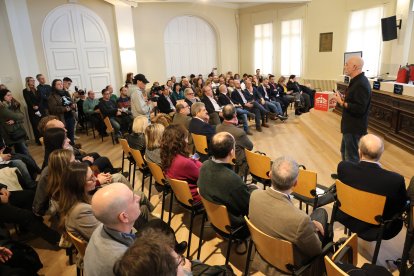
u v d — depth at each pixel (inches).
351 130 124.5
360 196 76.1
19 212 97.7
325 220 77.9
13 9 247.3
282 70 418.6
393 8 292.2
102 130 255.6
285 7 393.1
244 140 134.2
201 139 149.5
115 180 107.5
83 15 299.1
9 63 248.2
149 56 368.5
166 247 37.6
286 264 63.3
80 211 68.1
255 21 430.9
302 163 173.8
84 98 279.1
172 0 328.8
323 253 64.5
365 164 79.0
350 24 338.0
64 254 101.0
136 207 55.2
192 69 418.6
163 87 300.5
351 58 120.1
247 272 79.6
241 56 462.6
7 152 139.3
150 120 192.7
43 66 279.6
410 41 272.1
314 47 376.5
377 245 76.8
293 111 345.1
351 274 52.6
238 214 81.9
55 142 109.2
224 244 100.6
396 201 75.2
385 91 192.9
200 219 116.5
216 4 416.8
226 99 257.3
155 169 110.5
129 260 34.5
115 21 320.8
